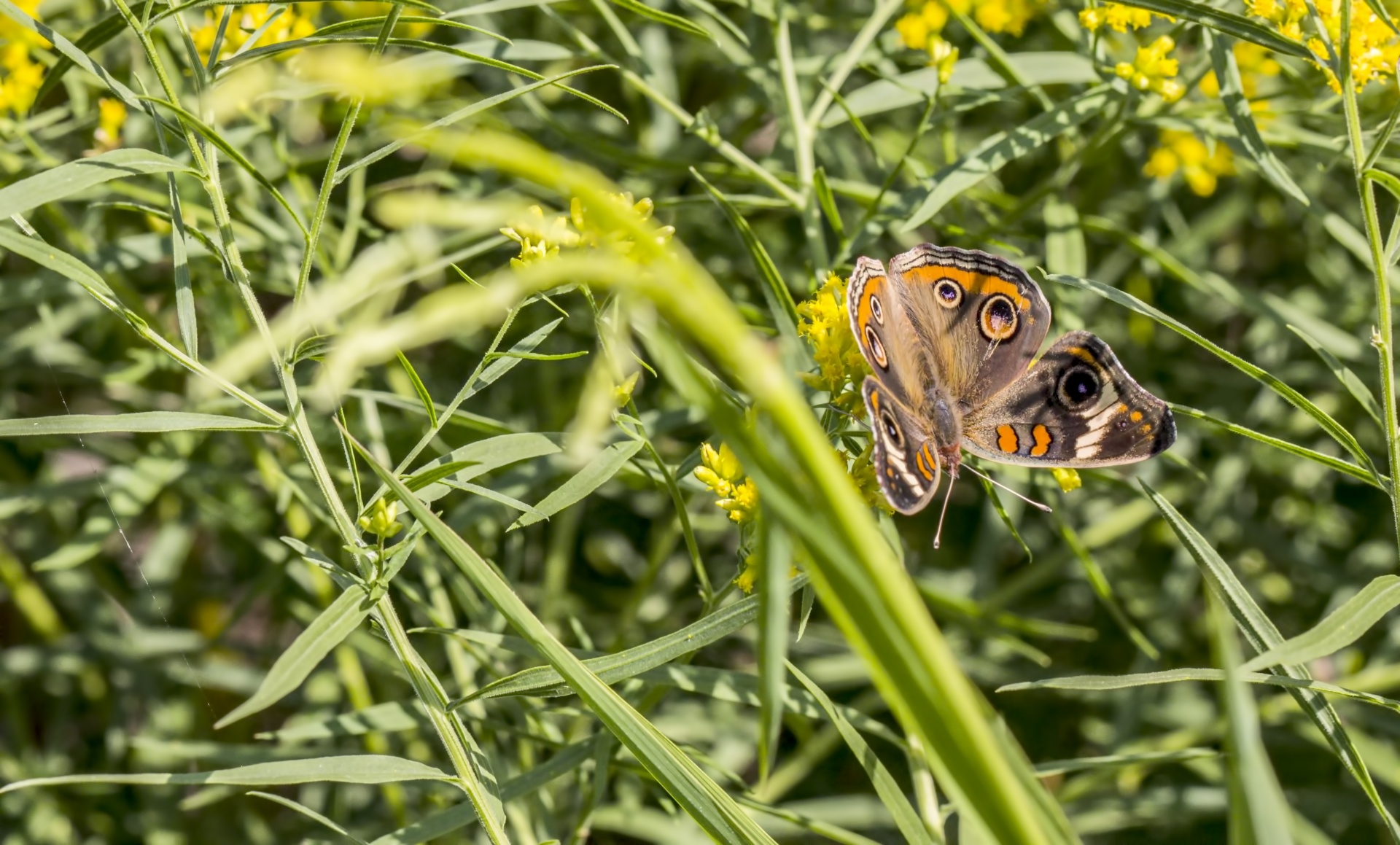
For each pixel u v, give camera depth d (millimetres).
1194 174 796
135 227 828
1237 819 644
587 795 763
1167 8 723
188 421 692
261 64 731
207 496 822
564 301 832
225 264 700
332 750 797
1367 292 836
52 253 686
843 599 515
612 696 680
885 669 520
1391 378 703
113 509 782
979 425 726
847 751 834
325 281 790
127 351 815
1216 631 619
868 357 704
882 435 695
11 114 785
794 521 514
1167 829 821
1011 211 788
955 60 750
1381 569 835
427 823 714
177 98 696
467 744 704
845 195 788
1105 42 797
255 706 690
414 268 722
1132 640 834
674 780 680
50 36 690
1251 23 720
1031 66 786
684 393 527
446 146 474
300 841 831
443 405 833
